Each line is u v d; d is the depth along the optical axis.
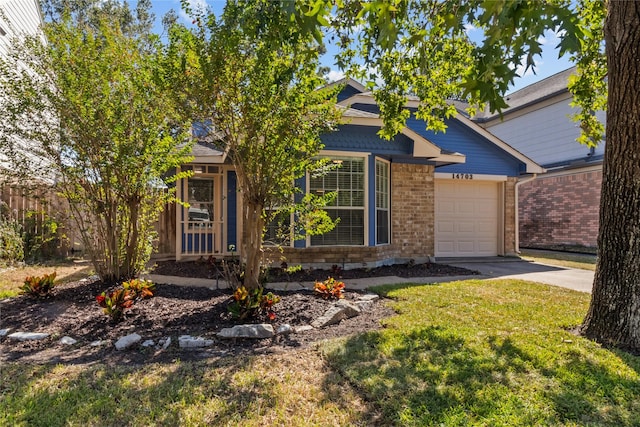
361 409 2.57
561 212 14.01
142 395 2.72
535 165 12.00
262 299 4.57
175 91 4.58
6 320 4.38
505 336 3.90
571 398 2.66
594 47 5.44
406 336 3.89
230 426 2.37
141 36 6.50
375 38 4.96
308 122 4.91
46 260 9.59
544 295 5.93
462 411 2.50
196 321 4.41
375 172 8.85
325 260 8.31
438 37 4.66
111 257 5.97
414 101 11.41
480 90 2.86
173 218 10.09
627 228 3.70
